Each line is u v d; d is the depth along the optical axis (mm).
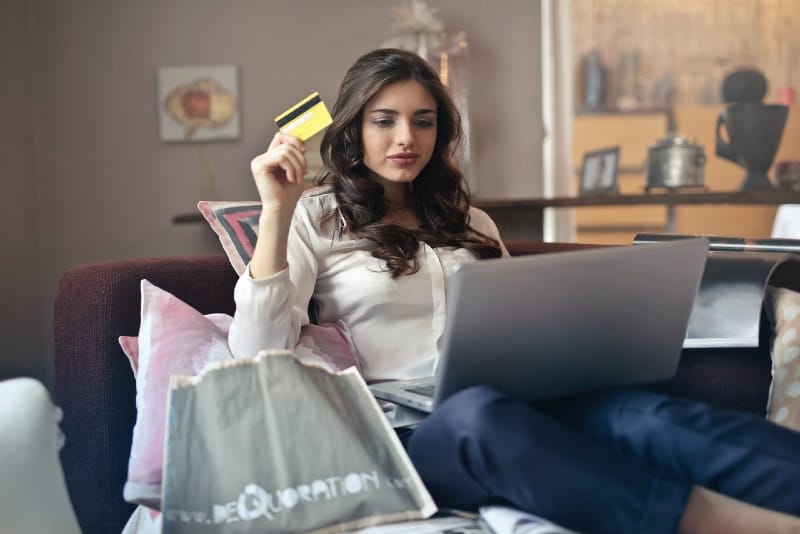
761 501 1237
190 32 3670
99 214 3668
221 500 1269
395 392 1550
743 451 1242
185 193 3693
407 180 1869
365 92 1852
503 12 3758
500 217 3516
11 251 3430
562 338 1327
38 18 3613
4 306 3367
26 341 3494
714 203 3039
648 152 3377
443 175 1994
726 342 1665
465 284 1212
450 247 1908
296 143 1553
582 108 4996
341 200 1861
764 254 1732
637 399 1354
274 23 3689
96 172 3660
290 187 1573
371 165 1880
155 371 1508
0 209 3369
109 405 1669
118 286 1696
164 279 1737
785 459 1227
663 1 4934
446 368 1287
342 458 1301
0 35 3447
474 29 3752
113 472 1665
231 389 1337
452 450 1263
